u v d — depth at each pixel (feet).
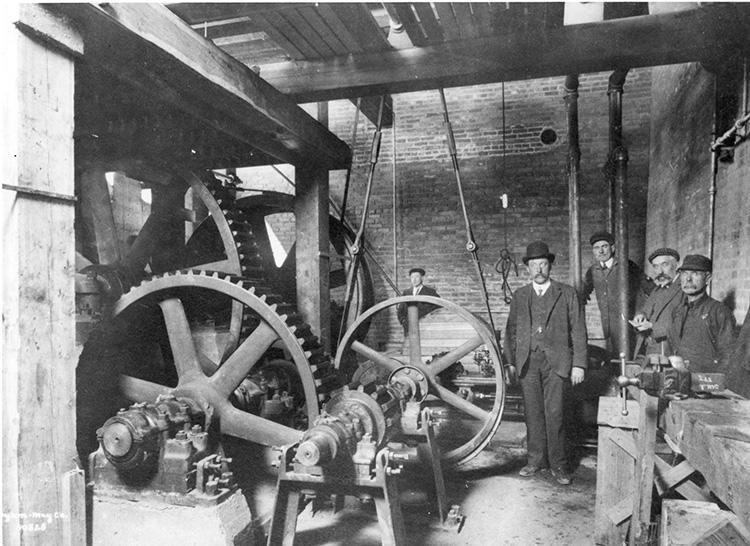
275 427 11.78
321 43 13.39
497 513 12.50
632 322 14.48
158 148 15.93
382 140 27.25
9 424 7.88
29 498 8.04
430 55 13.58
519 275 25.68
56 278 8.54
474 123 26.27
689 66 17.47
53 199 8.46
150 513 9.42
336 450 8.49
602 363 17.12
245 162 17.28
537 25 12.80
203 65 10.69
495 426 14.01
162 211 17.39
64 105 8.57
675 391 7.50
